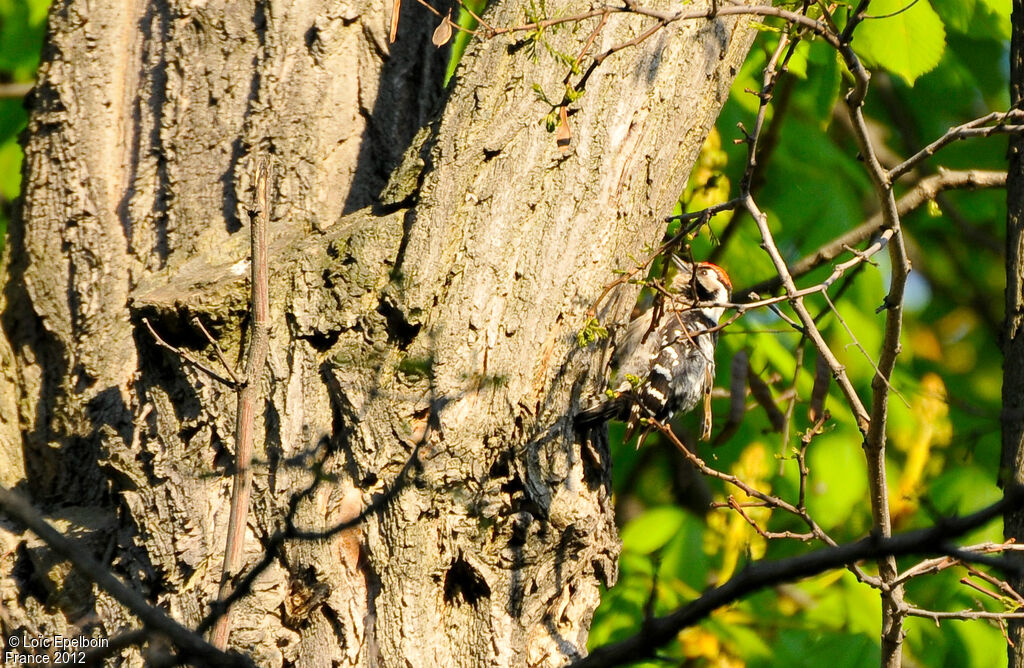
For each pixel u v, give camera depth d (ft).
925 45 31.81
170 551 18.70
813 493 36.11
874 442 20.86
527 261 19.80
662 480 39.73
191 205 21.39
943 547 9.57
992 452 39.19
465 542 18.66
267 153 21.56
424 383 18.92
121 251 21.43
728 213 35.37
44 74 22.27
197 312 19.04
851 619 33.96
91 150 21.81
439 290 19.35
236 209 21.39
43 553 20.06
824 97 33.32
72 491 21.34
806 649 33.01
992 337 47.03
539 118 20.26
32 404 21.57
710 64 21.88
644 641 10.87
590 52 20.58
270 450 18.66
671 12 21.08
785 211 37.45
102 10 22.20
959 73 40.32
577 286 20.16
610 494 22.38
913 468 34.65
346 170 22.07
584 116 20.45
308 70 21.99
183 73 21.77
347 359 18.95
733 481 22.65
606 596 34.06
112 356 20.74
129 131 22.03
